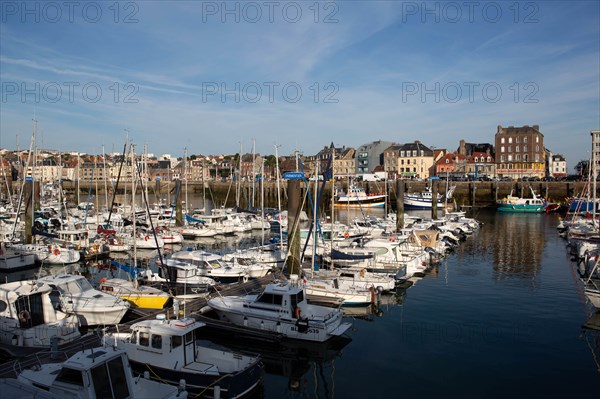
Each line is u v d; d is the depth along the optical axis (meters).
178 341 17.50
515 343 22.67
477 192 99.06
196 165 184.38
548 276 36.34
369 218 64.19
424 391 18.11
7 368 17.58
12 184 105.81
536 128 133.75
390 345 22.66
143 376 17.20
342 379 19.28
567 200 84.94
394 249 37.31
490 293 31.44
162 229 53.78
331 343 22.67
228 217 62.47
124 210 67.56
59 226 52.59
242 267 34.34
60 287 24.48
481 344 22.58
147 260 40.06
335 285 29.83
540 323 25.47
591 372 19.56
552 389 18.16
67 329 20.75
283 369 20.45
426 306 28.70
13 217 62.00
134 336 18.00
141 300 26.25
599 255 31.09
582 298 30.03
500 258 43.78
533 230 62.59
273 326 22.67
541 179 108.06
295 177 34.59
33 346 19.77
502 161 134.12
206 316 25.05
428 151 141.62
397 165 142.88
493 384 18.61
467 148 147.12
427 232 42.94
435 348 22.22
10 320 20.52
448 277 36.25
